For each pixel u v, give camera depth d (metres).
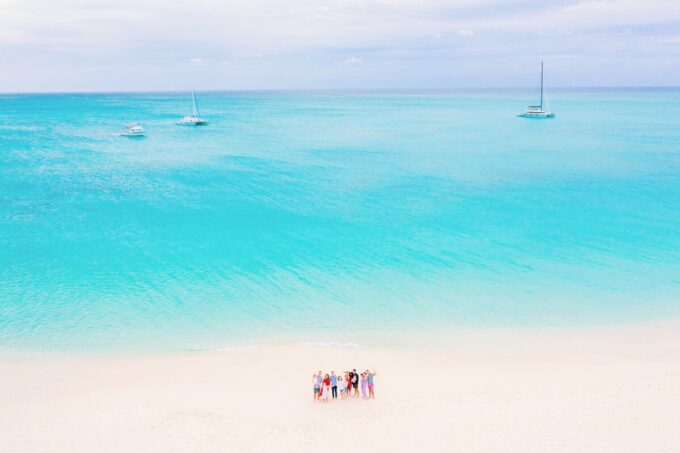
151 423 19.94
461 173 73.50
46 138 122.50
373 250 41.38
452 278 35.78
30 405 21.53
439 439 18.50
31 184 67.88
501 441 18.22
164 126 152.25
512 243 42.84
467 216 50.97
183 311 30.92
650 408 20.12
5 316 30.17
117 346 26.92
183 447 18.31
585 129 133.25
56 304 31.77
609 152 91.75
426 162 83.38
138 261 39.06
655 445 17.72
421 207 54.59
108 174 74.88
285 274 36.56
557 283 34.78
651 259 38.91
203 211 53.53
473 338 27.73
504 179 68.81
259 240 43.94
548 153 91.50
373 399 21.84
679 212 51.66
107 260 39.28
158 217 51.28
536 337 27.78
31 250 41.47
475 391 22.25
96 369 24.70
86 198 59.75
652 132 124.81
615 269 37.12
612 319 29.75
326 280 35.56
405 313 30.72
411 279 35.66
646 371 23.67
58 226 48.19
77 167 81.19
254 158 89.00
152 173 75.38
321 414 20.66
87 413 20.78
